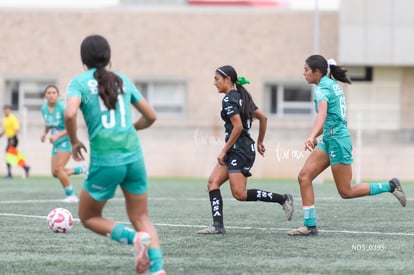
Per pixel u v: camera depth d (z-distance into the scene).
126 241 24.55
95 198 24.36
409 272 27.23
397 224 41.91
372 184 36.88
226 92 36.28
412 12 120.31
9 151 94.62
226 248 32.62
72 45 130.12
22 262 29.30
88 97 23.86
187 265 28.52
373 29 120.50
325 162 36.31
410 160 108.19
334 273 27.05
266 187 75.75
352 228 40.00
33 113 130.50
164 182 87.62
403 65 120.69
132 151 24.16
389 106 125.00
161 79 129.50
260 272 27.19
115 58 129.75
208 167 109.50
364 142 108.75
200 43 129.12
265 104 128.25
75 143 24.22
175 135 110.56
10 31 130.12
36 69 130.25
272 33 127.81
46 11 130.12
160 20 129.50
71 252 31.62
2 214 46.78
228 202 56.16
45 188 73.44
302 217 45.50
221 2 143.38
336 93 35.12
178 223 42.28
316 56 35.31
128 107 24.28
